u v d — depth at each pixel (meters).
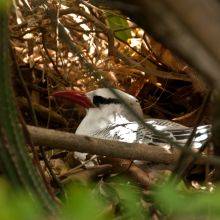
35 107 13.21
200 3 2.77
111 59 13.29
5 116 4.88
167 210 3.87
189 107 14.51
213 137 5.30
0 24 4.52
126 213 5.85
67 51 13.01
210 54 2.83
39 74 13.74
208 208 3.36
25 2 11.43
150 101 14.75
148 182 8.50
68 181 8.18
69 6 11.55
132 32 13.84
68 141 7.07
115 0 3.75
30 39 12.70
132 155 7.65
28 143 6.20
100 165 8.83
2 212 2.74
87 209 2.94
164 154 7.95
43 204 5.04
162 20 2.96
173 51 3.28
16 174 5.02
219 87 2.89
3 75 4.73
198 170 9.59
